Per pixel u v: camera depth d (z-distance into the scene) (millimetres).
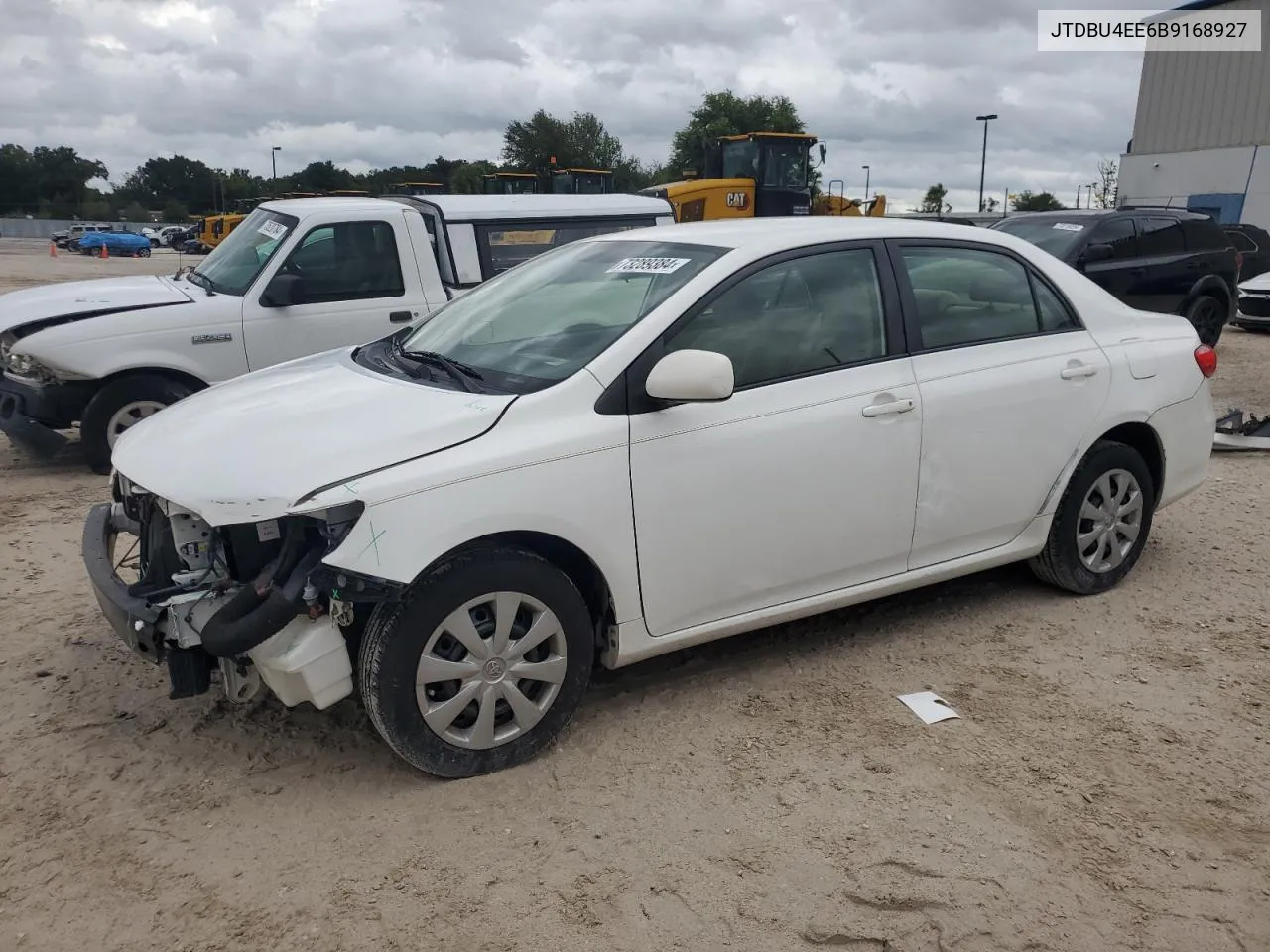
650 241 4191
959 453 4172
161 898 2820
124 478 3695
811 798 3262
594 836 3078
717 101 71500
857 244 4082
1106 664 4211
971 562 4383
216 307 7148
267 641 3092
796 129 71375
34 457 7496
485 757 3365
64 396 6945
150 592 3312
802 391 3787
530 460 3254
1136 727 3721
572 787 3326
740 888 2855
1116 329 4785
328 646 3113
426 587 3150
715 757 3508
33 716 3771
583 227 8484
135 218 98625
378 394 3576
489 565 3234
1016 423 4320
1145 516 4957
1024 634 4496
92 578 3412
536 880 2891
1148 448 4953
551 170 24453
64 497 6664
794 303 3871
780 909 2771
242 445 3268
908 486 4055
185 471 3209
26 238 78312
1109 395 4613
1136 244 11680
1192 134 32094
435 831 3105
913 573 4215
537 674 3398
